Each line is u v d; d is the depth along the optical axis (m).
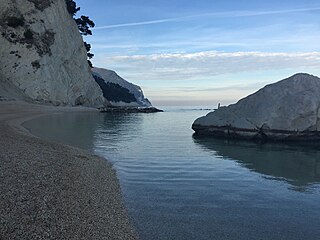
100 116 68.19
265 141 29.52
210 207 10.91
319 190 13.30
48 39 76.50
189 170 16.80
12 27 70.50
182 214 10.16
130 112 97.75
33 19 74.25
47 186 11.07
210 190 13.02
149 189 12.91
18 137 23.47
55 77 76.50
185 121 62.56
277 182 14.56
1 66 67.19
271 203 11.48
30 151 17.67
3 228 7.43
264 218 9.99
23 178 11.66
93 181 13.12
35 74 70.19
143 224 9.21
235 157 21.38
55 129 35.03
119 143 26.92
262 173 16.45
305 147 26.42
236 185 13.91
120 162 18.47
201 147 25.88
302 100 28.72
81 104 92.50
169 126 49.00
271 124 29.20
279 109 29.52
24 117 48.28
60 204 9.57
